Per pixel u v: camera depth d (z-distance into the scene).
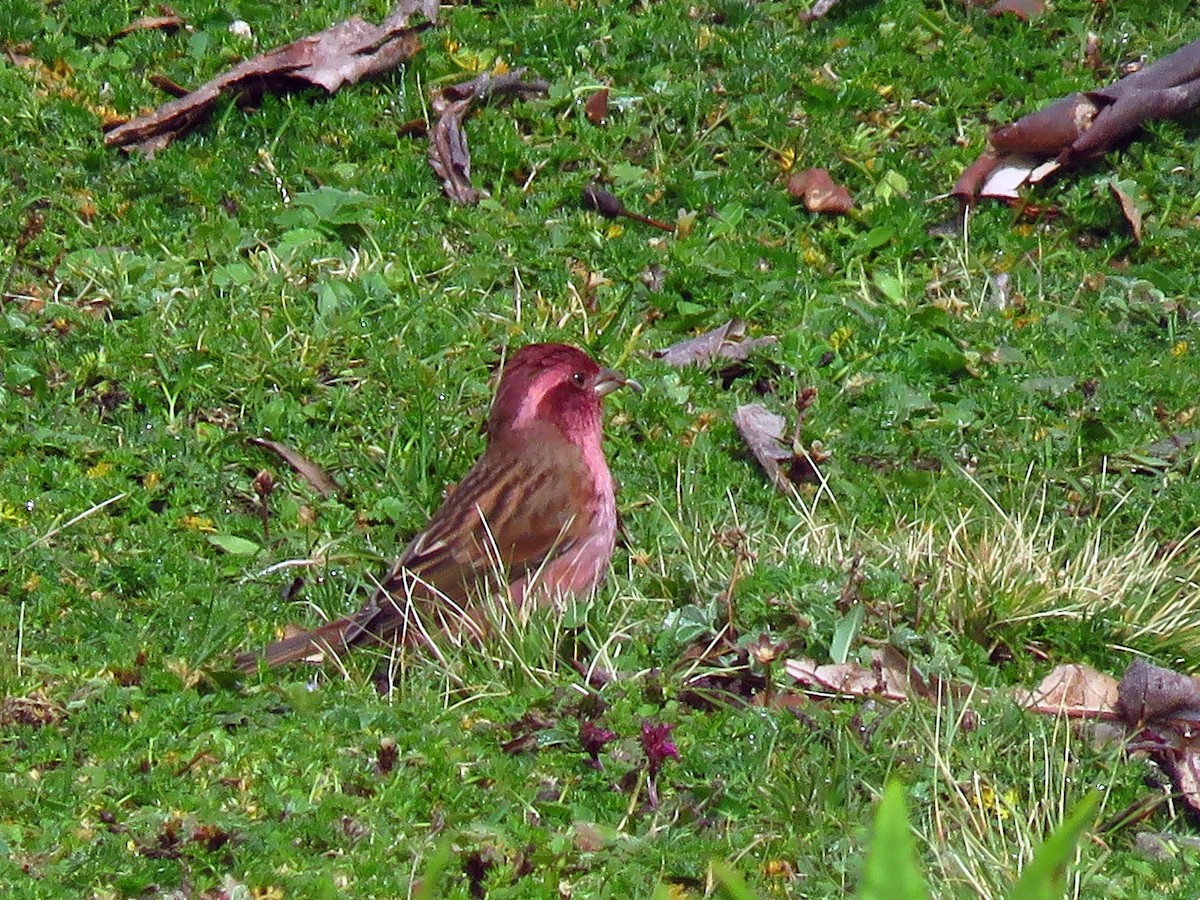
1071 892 8.03
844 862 8.16
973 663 9.91
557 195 13.65
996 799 8.52
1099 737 9.27
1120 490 11.70
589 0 15.30
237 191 13.41
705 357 12.49
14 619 9.80
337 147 13.87
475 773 8.66
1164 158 14.21
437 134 13.80
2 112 13.56
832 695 9.52
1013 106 14.71
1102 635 10.12
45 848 7.91
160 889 7.79
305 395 11.88
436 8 14.73
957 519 11.12
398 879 7.87
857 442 11.91
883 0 15.44
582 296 12.88
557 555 10.25
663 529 10.98
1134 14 15.48
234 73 13.88
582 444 10.39
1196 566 10.91
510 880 7.96
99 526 10.66
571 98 14.34
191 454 11.29
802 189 13.88
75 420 11.41
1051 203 14.03
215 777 8.50
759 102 14.42
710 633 9.84
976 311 13.10
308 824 8.15
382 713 8.97
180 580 10.31
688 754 8.82
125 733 8.76
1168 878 8.24
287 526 10.98
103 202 13.07
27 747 8.66
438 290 12.73
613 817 8.45
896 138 14.45
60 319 12.12
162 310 12.20
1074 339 12.88
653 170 14.01
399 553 10.84
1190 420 12.26
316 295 12.59
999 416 12.21
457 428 11.74
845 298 13.12
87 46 14.45
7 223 12.74
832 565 10.47
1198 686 9.25
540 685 9.41
